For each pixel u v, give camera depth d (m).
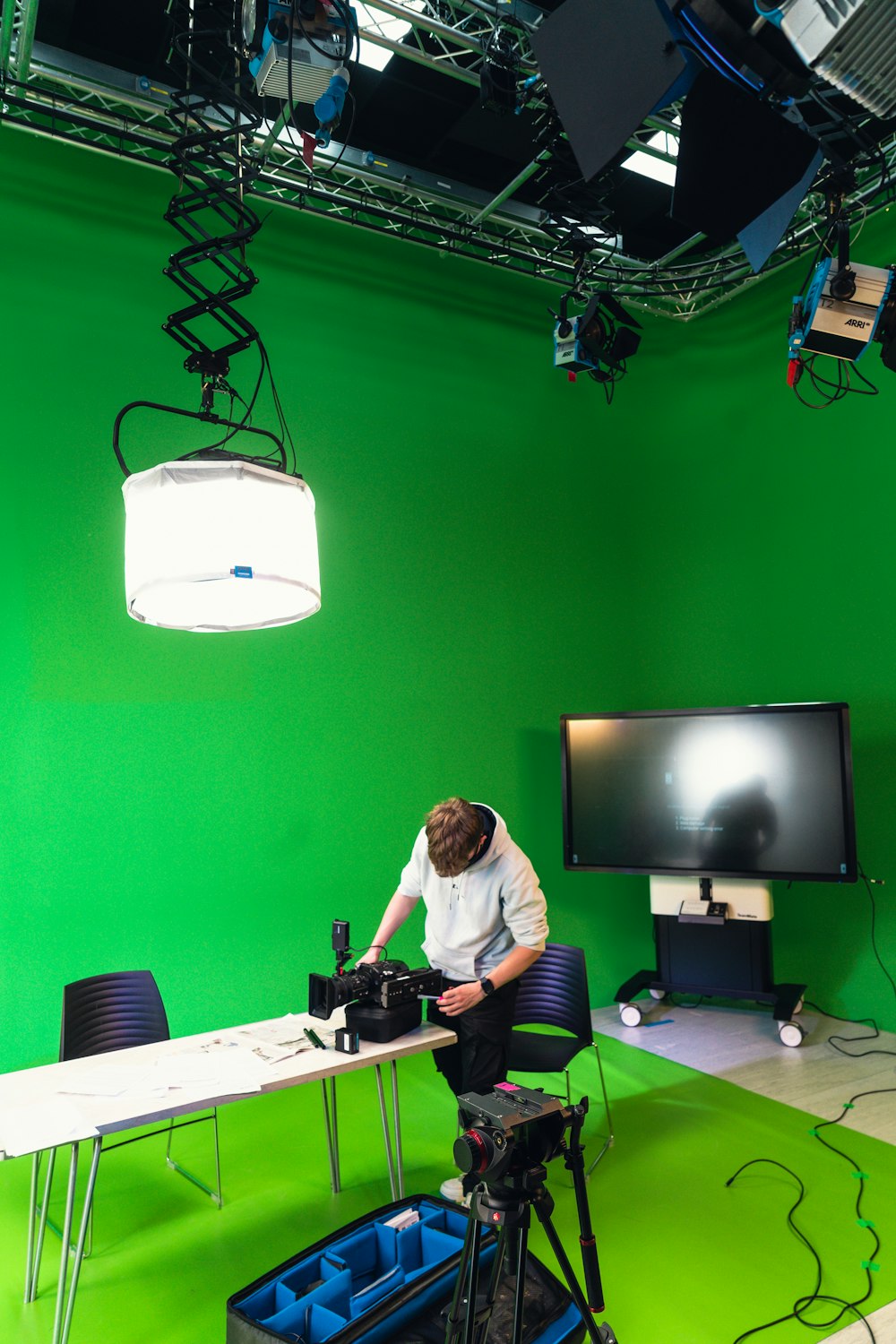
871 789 4.79
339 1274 2.23
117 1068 2.48
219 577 2.17
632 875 5.51
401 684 4.80
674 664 5.62
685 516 5.62
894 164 4.19
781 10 1.41
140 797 4.06
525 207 4.86
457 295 5.15
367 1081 4.14
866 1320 2.36
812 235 4.80
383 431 4.83
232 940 4.25
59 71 3.71
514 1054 3.21
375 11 3.74
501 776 5.09
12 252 3.90
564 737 5.05
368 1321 2.05
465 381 5.15
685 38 1.64
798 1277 2.56
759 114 1.85
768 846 4.61
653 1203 2.98
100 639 4.01
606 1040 4.65
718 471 5.51
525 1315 2.17
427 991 2.80
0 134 3.90
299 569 2.33
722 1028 4.81
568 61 1.77
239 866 4.29
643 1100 3.86
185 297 4.29
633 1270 2.60
